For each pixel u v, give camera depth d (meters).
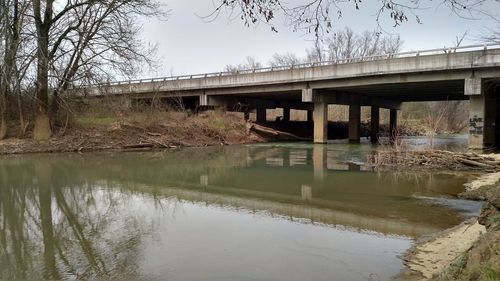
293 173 20.17
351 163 24.22
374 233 9.77
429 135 37.56
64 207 12.91
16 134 31.39
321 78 36.62
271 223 10.78
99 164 23.84
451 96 47.44
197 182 17.72
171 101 48.81
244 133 43.56
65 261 8.09
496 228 5.94
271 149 34.69
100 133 34.06
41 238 9.64
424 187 16.02
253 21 5.26
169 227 10.45
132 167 22.58
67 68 30.50
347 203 13.27
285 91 40.97
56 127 33.12
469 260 5.56
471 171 20.27
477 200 13.58
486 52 27.89
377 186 16.36
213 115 43.41
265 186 16.64
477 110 29.22
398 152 22.81
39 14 28.47
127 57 31.38
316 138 40.41
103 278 7.23
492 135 31.41
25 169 21.47
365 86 36.25
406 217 11.35
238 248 8.71
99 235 9.82
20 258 8.29
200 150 33.72
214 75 43.44
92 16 30.47
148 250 8.66
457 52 29.05
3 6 26.73
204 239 9.38
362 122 64.69
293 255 8.23
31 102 32.22
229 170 21.36
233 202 13.56
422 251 8.33
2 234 10.01
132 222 10.99
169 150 33.72
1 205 13.19
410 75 32.16
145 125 37.38
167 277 7.20
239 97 48.66
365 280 6.95
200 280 7.04
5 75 27.89
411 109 81.56
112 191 15.60
